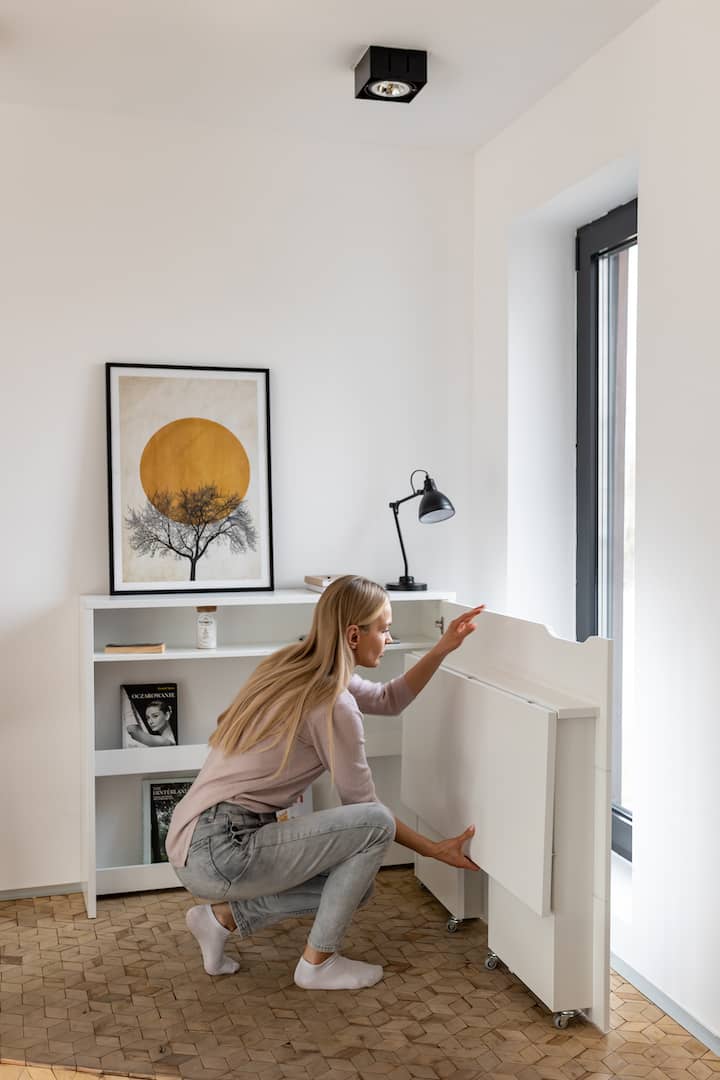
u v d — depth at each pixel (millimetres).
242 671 3463
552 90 3096
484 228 3584
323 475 3527
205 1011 2439
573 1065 2219
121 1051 2248
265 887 2508
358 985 2564
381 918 3035
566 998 2363
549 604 3477
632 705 3180
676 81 2488
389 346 3588
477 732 2658
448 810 2852
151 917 3041
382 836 2529
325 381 3521
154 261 3332
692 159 2426
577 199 3117
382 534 3594
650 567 2598
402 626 3631
